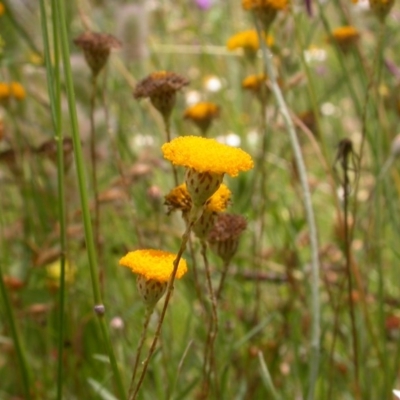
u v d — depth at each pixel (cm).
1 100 40
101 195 41
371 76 31
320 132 33
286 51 43
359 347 35
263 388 35
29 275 38
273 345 36
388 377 33
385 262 48
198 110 39
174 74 29
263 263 41
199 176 22
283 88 40
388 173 37
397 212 41
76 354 36
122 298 41
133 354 35
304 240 42
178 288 40
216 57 66
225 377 31
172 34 64
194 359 34
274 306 41
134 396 23
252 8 32
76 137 25
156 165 45
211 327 28
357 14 51
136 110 55
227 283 38
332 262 43
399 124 47
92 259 25
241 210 39
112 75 54
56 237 39
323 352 34
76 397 36
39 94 48
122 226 43
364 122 31
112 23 53
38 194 43
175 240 43
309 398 29
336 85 46
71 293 37
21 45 46
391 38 51
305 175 30
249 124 61
